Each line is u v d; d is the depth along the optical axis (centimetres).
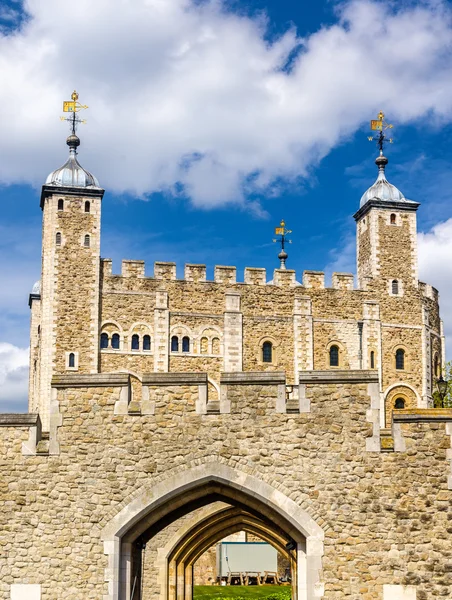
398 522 1560
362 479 1573
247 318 5378
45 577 1554
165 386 1605
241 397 1598
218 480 1577
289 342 5416
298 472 1575
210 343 5300
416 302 5669
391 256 5672
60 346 5041
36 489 1580
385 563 1550
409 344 5609
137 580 1669
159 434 1590
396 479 1572
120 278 5231
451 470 1574
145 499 1570
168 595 2584
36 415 1608
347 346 5500
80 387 1608
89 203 5216
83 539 1563
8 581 1552
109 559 1555
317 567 1551
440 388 2633
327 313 5506
